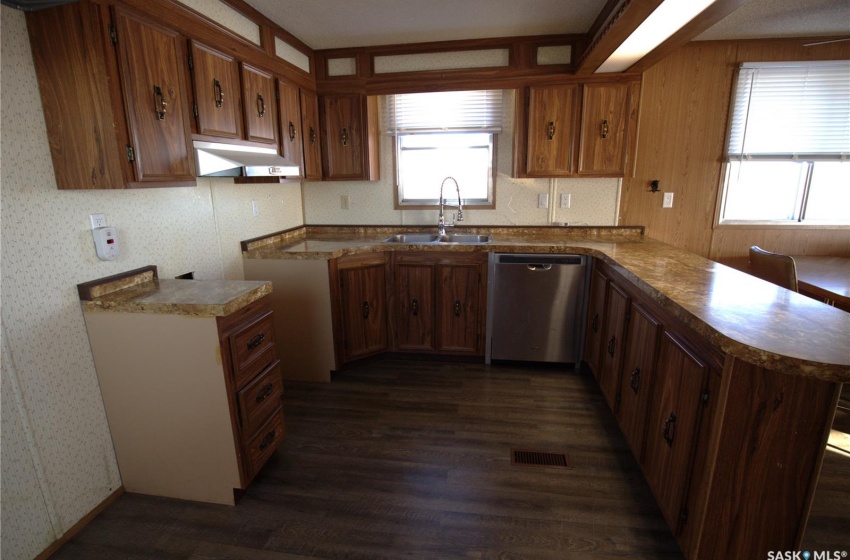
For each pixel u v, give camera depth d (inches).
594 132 115.1
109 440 71.2
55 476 62.2
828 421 45.5
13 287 56.0
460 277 119.3
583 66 104.9
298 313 112.2
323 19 102.4
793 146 119.6
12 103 55.2
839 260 117.4
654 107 122.0
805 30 108.9
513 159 124.3
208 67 80.7
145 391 68.5
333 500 71.8
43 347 60.1
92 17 56.4
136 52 62.9
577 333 117.1
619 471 77.8
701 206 126.2
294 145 114.6
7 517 56.1
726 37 114.0
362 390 109.6
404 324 125.3
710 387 51.3
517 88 117.3
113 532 65.6
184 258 89.0
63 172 60.7
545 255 113.3
